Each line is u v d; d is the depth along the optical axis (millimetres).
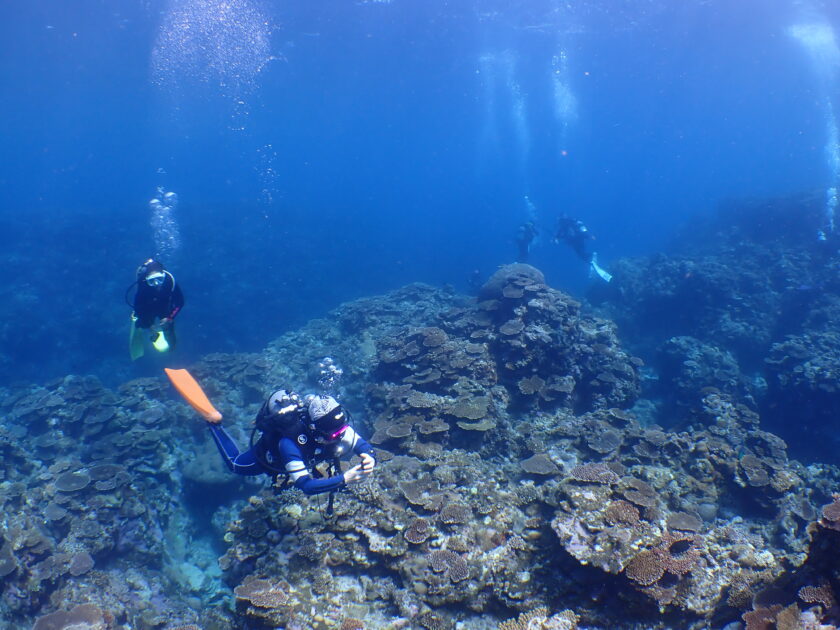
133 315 5273
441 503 5273
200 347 23297
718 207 31047
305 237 35281
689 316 17297
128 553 7824
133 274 25406
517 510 5367
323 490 3100
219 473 9531
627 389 10039
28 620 5965
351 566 4840
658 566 3992
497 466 6691
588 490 4898
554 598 4254
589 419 7953
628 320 18672
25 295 23031
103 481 8180
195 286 26062
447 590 4457
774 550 5922
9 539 6492
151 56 36875
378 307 15188
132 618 6438
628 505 4609
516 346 8789
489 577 4543
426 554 4793
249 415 11156
